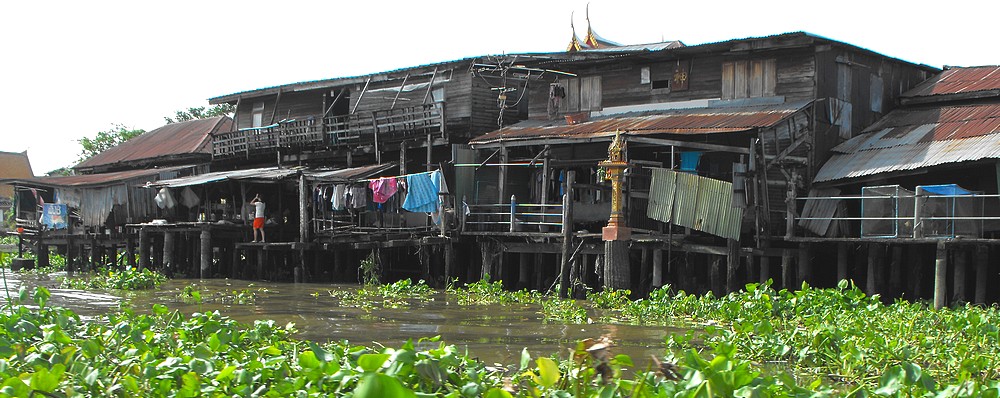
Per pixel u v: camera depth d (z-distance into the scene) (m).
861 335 11.38
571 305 18.03
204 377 7.20
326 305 18.41
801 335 11.46
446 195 23.31
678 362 9.38
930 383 7.18
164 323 12.89
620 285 18.11
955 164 18.28
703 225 18.75
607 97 25.44
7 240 51.81
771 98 22.25
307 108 33.53
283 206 31.02
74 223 34.16
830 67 22.06
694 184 18.95
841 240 17.75
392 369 6.25
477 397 6.29
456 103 28.20
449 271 23.12
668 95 24.17
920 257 18.03
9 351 8.27
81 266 33.28
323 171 28.41
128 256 30.44
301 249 25.23
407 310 17.44
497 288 20.92
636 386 6.11
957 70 24.64
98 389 6.81
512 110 28.77
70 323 11.06
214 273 30.22
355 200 25.11
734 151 19.30
